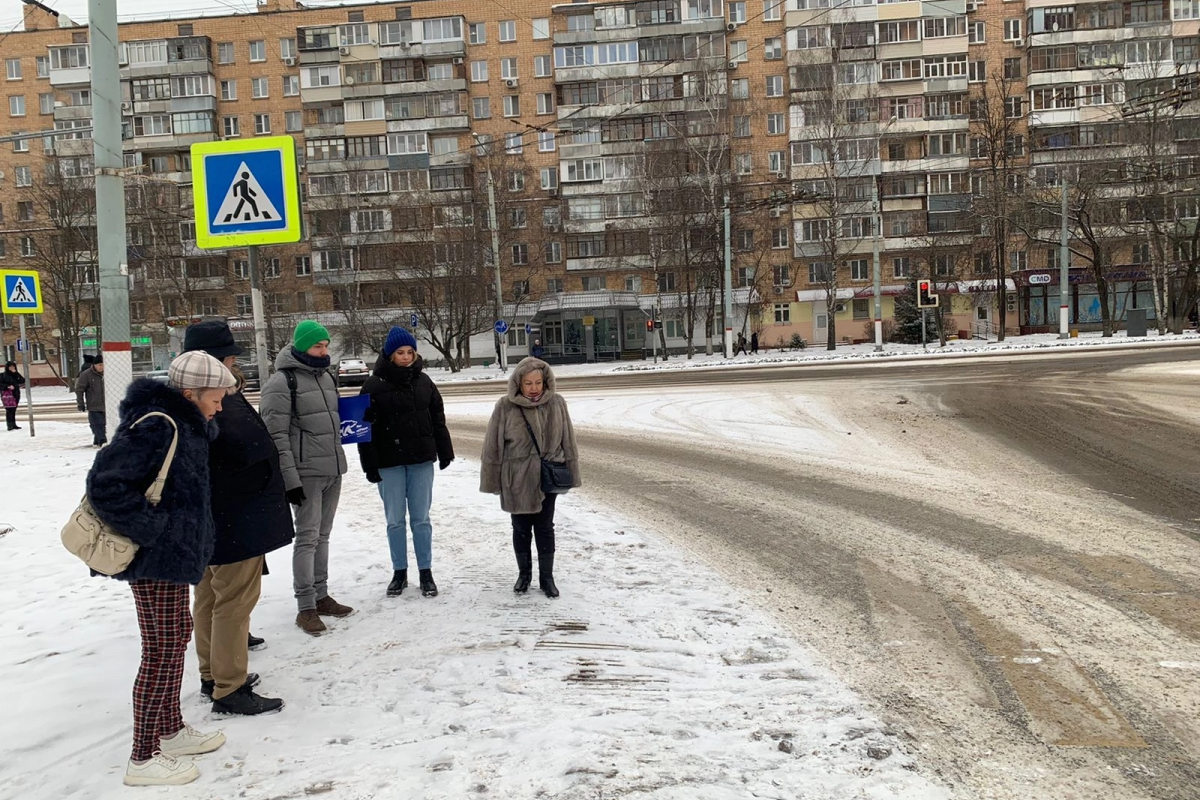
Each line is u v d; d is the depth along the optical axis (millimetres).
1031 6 52375
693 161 46719
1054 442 10844
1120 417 12352
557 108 55062
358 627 4852
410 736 3418
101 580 6031
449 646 4480
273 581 5941
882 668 4133
